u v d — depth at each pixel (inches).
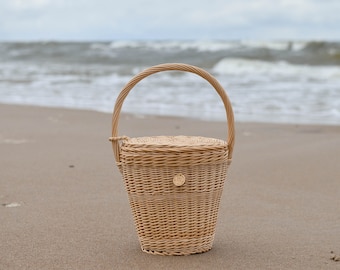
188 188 62.5
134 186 63.6
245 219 77.2
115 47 568.1
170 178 62.3
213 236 65.9
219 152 63.0
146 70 64.9
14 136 139.9
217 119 172.6
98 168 103.1
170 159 61.7
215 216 65.4
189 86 255.8
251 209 81.5
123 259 63.6
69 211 79.7
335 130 148.5
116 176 97.7
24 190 90.4
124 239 69.3
